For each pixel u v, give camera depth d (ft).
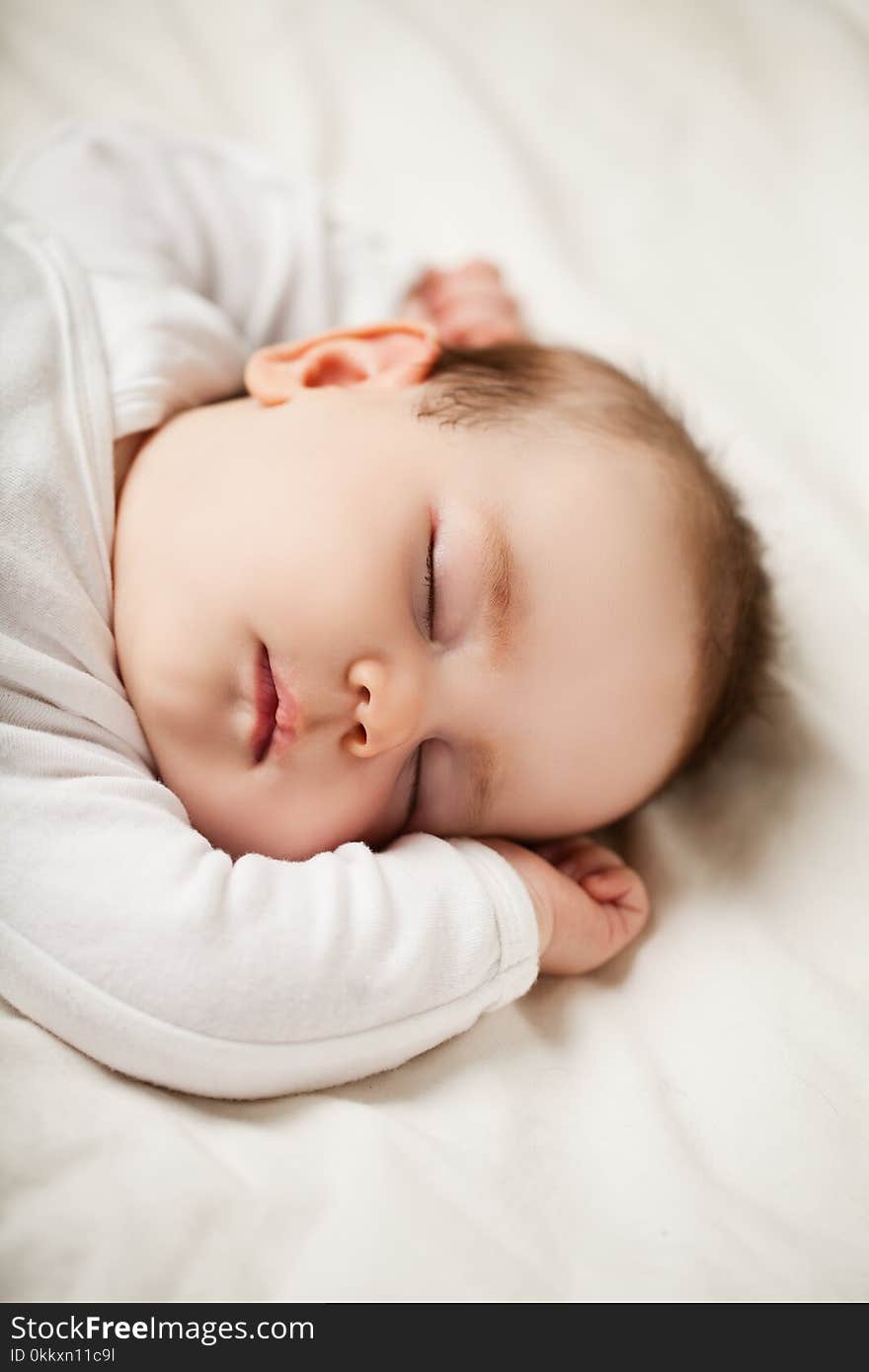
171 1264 2.35
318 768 3.04
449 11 5.40
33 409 3.20
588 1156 2.80
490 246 4.98
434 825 3.37
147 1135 2.52
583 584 3.15
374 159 5.24
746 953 3.29
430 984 2.86
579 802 3.41
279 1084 2.74
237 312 4.47
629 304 4.83
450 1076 2.91
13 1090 2.52
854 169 4.74
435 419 3.31
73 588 3.07
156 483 3.30
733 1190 2.78
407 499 3.10
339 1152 2.60
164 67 5.19
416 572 3.06
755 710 3.78
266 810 3.10
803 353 4.59
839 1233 2.69
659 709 3.33
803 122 4.96
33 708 2.88
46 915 2.65
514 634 3.09
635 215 5.02
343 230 4.69
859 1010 3.14
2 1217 2.34
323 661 2.94
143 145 4.45
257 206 4.58
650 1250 2.59
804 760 3.67
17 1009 2.71
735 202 4.93
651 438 3.50
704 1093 3.00
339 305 4.59
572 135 5.21
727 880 3.53
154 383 3.45
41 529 3.05
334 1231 2.44
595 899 3.41
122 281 3.76
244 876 2.83
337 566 2.97
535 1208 2.63
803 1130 2.89
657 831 3.73
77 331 3.43
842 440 4.38
